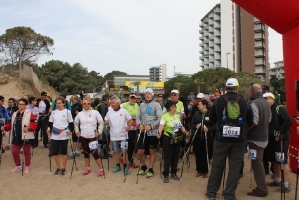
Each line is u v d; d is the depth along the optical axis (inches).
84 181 229.5
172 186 216.1
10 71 1353.3
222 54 3393.2
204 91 2247.8
